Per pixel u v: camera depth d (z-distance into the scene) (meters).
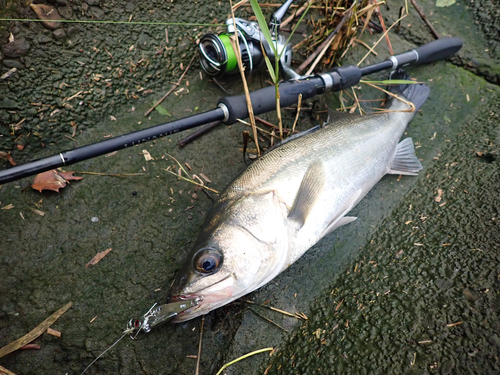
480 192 0.45
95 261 0.41
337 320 0.38
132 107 0.51
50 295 0.39
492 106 0.54
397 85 0.53
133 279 0.40
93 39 0.50
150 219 0.44
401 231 0.44
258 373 0.36
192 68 0.53
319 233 0.41
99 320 0.38
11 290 0.39
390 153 0.47
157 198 0.45
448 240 0.41
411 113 0.50
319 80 0.45
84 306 0.38
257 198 0.38
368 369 0.34
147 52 0.52
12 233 0.42
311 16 0.57
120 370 0.36
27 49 0.47
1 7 0.46
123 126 0.49
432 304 0.37
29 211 0.43
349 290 0.40
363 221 0.45
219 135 0.49
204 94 0.52
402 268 0.40
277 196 0.39
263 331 0.38
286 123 0.51
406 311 0.37
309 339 0.37
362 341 0.36
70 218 0.43
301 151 0.42
